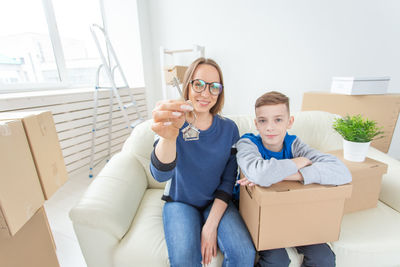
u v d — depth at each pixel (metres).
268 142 0.88
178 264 0.67
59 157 0.86
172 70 2.21
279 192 0.65
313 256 0.73
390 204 0.99
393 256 0.78
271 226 0.69
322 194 0.68
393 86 2.05
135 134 1.18
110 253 0.76
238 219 0.83
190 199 0.89
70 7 2.27
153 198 1.04
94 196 0.79
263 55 2.37
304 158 0.81
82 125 2.03
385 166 0.88
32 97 1.59
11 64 1.85
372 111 1.56
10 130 0.61
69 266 1.08
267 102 0.83
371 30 1.99
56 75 2.21
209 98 0.80
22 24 1.88
